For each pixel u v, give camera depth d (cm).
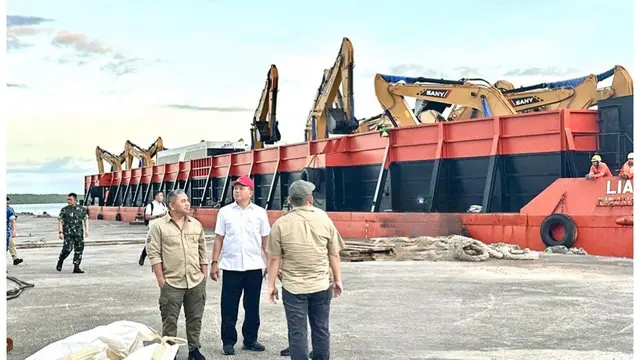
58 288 1291
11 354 758
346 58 3203
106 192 6184
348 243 1931
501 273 1391
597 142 2025
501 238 1886
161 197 1653
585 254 1691
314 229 621
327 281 625
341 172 2831
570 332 831
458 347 764
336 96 3362
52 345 596
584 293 1120
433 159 2380
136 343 620
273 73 3978
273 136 4012
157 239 712
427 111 2662
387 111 2789
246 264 760
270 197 3259
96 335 605
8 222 1767
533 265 1512
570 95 2397
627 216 1617
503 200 2144
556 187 1800
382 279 1338
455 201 2322
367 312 983
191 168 4409
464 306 1021
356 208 2791
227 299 762
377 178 2672
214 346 798
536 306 1009
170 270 711
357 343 790
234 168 3828
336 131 3172
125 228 3847
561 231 1758
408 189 2508
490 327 868
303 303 614
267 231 779
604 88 2384
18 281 1347
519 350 744
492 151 2142
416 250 1783
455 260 1661
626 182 1639
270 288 625
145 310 1028
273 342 809
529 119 2083
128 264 1744
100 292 1230
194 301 724
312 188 637
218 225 774
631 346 757
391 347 769
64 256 1568
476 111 2720
